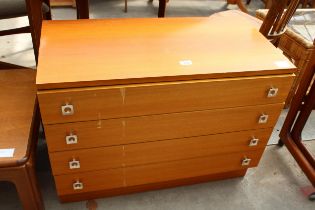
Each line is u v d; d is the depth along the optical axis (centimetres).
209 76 89
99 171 105
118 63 88
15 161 87
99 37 99
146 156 106
